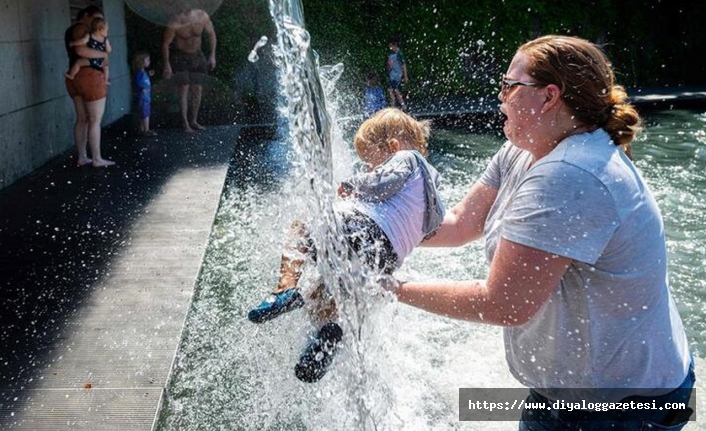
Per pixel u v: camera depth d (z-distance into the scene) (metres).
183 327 3.56
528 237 1.54
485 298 1.62
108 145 9.62
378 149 2.35
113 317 3.69
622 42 16.17
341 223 2.08
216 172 7.68
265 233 5.25
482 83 15.12
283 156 8.99
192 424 2.73
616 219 1.50
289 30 2.07
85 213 5.98
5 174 7.21
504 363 3.01
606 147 1.58
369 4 14.54
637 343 1.59
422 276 3.95
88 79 7.80
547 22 15.62
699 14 16.23
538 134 1.65
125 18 13.90
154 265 4.57
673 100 13.74
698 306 3.96
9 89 7.53
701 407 2.68
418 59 14.88
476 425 2.53
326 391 2.35
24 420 2.67
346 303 2.11
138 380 2.99
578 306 1.58
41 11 8.84
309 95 2.12
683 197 6.45
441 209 2.17
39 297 3.99
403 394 2.62
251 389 2.95
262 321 2.14
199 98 11.04
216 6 11.20
